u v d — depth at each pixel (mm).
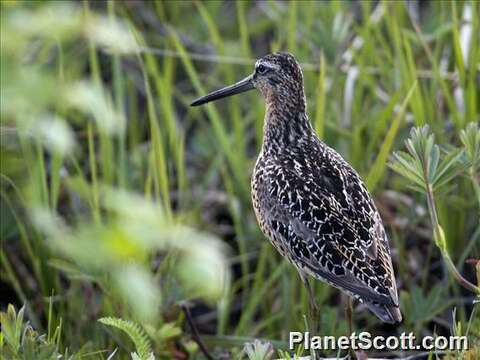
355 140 12258
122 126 12047
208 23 13336
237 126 12953
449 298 11977
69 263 10906
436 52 12867
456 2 12891
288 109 10570
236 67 14117
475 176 9445
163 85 12711
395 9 12695
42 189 11406
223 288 11664
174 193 13656
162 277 11508
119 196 7289
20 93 8008
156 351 10852
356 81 13078
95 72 12078
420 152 9023
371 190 11172
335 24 12953
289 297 11750
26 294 12820
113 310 11023
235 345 11516
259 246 12844
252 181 10430
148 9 14875
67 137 8531
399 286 12047
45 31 8398
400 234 12203
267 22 14914
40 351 8406
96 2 14188
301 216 9641
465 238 12062
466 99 12125
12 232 12469
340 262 9281
